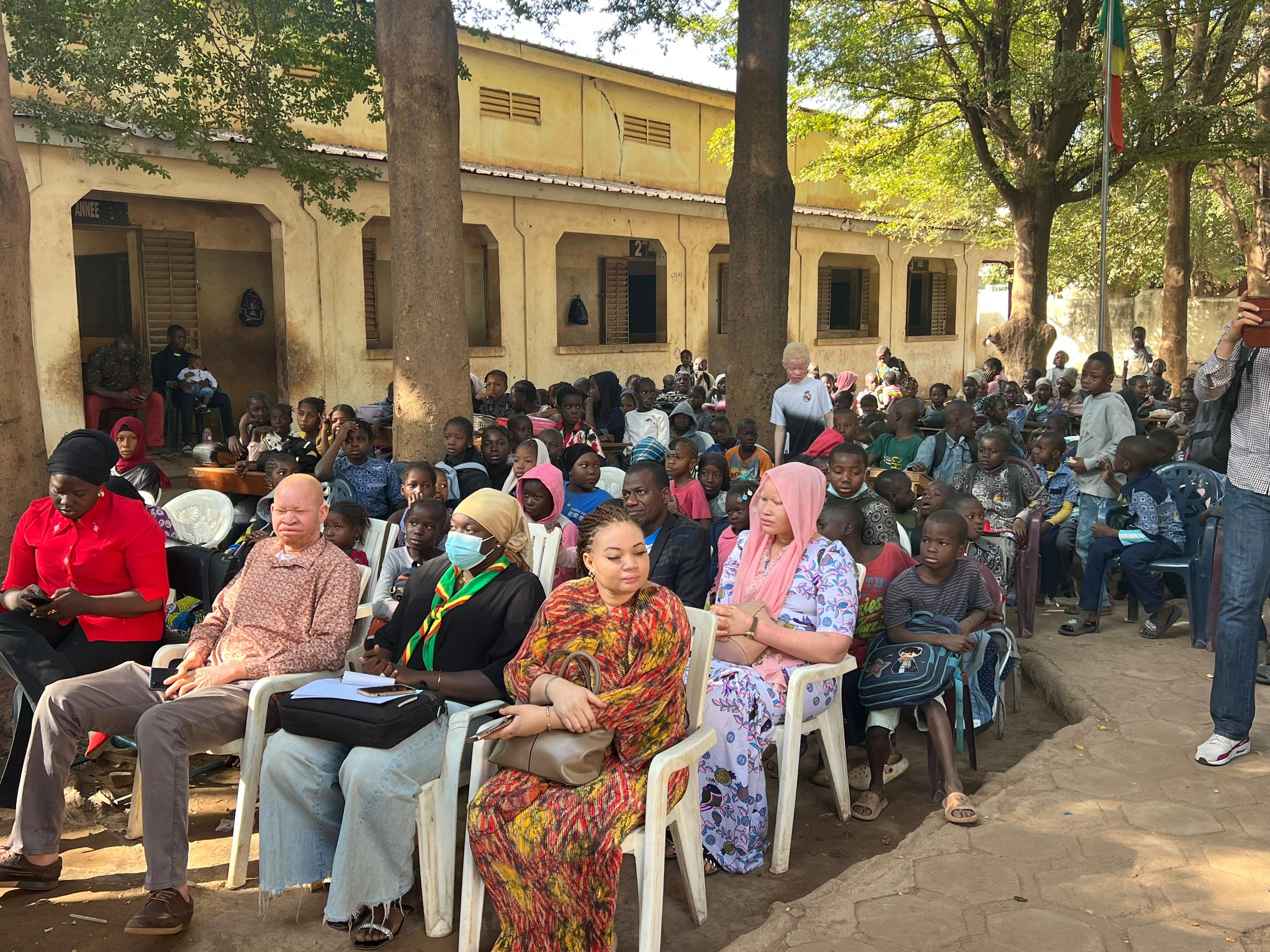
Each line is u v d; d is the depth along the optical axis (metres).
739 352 9.45
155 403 13.19
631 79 17.77
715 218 19.48
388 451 10.11
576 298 18.44
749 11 9.09
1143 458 6.32
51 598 4.05
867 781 4.50
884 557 4.77
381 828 3.24
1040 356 16.72
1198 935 3.05
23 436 5.03
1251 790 3.99
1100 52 14.91
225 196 12.91
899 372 16.30
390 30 6.95
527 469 6.41
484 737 3.14
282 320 13.76
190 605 5.43
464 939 3.20
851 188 22.36
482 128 15.92
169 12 9.25
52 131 11.16
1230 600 4.21
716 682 3.77
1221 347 4.14
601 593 3.33
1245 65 17.56
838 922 3.18
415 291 7.17
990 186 20.09
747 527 5.36
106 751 4.64
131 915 3.50
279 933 3.40
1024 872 3.45
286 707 3.34
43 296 11.50
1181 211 19.69
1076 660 5.74
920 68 16.66
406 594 4.01
